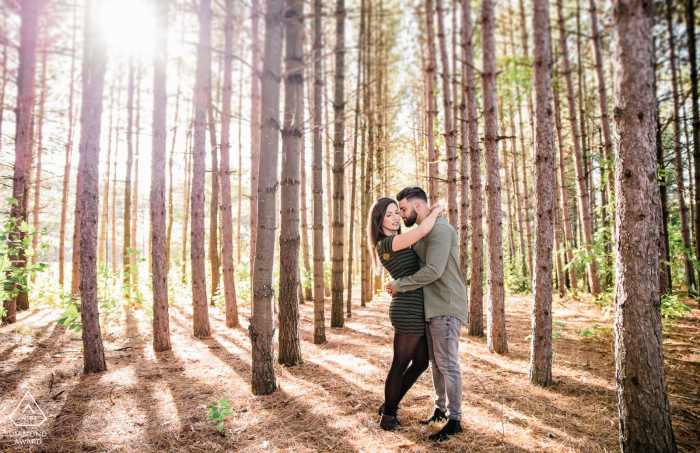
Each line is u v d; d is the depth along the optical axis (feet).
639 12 6.47
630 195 6.73
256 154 24.32
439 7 17.44
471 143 17.38
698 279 27.99
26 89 21.26
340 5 13.71
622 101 6.70
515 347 15.39
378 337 17.44
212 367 13.25
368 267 30.22
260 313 10.64
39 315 23.80
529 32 20.59
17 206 21.39
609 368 12.50
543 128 11.49
